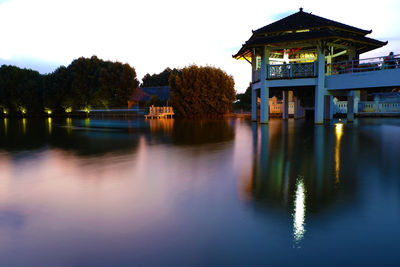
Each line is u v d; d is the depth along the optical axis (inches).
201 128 779.4
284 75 792.9
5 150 395.5
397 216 142.2
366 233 123.4
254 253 107.0
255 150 366.0
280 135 542.9
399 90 1336.1
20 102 2167.8
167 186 201.6
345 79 703.7
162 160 304.5
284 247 111.6
